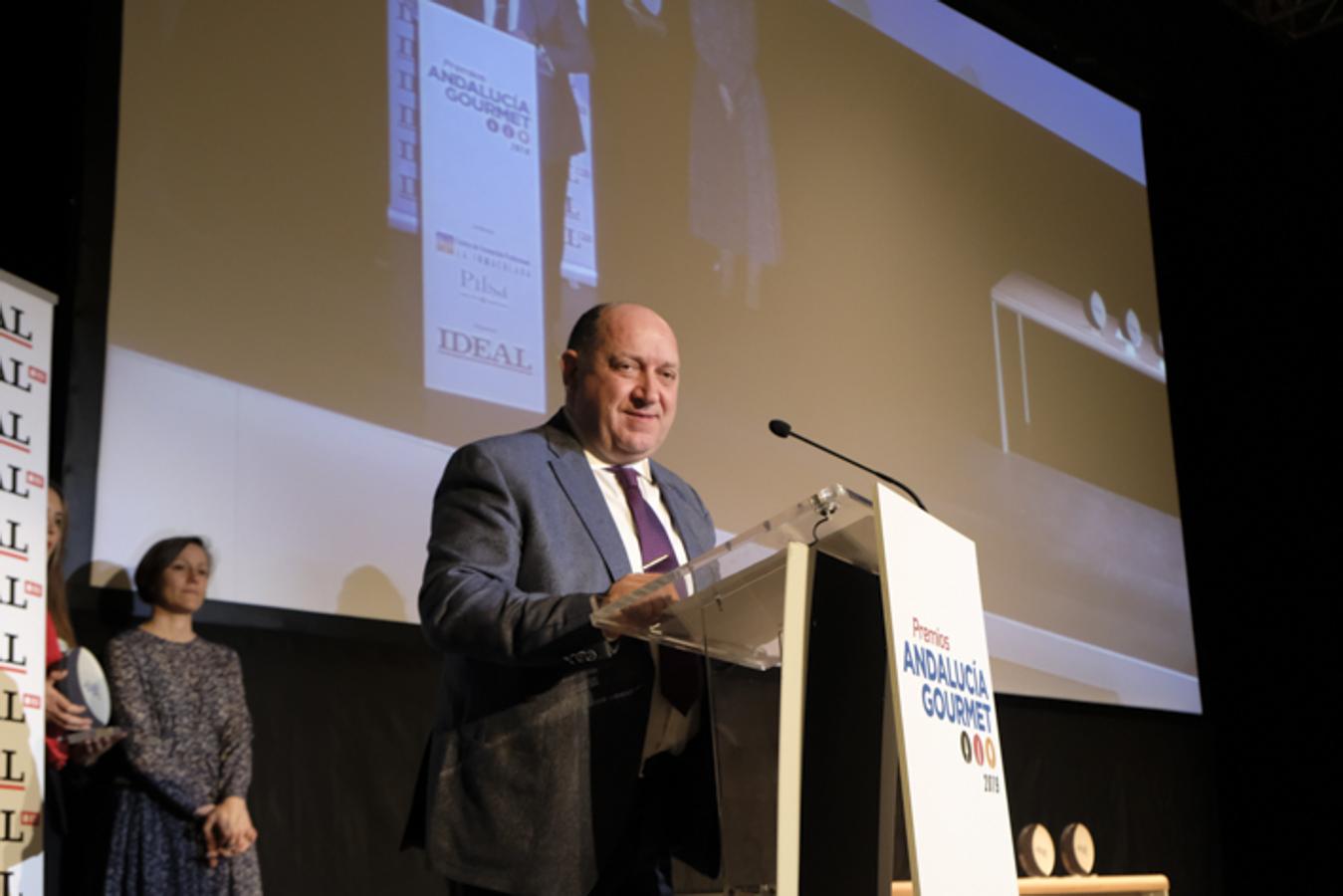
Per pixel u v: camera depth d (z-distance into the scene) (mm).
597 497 2129
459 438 3260
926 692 1563
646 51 3924
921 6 4805
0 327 2039
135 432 2785
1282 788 5207
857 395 4145
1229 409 5469
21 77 2850
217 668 2764
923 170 4617
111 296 2807
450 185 3387
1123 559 4828
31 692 1970
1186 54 5664
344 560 3029
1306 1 5523
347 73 3277
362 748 3045
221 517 2867
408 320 3238
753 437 3842
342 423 3080
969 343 4551
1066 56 5312
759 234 4047
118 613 2701
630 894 1979
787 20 4355
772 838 1601
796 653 1576
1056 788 4445
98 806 2578
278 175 3107
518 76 3598
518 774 1882
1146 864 4703
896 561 1550
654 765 1919
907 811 1450
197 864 2617
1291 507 5430
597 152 3717
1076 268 5051
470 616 1856
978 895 1562
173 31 3020
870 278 4312
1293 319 5578
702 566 1648
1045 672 4422
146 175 2910
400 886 3047
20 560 1996
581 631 1775
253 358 2980
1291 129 5711
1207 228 5625
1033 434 4648
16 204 2785
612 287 3646
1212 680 5207
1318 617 5344
